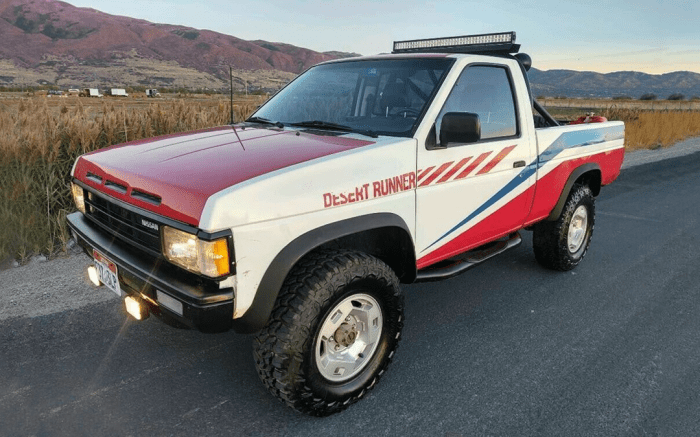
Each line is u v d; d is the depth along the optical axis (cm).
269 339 237
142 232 246
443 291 439
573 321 386
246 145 283
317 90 371
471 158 331
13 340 329
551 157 415
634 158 1430
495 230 376
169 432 249
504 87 371
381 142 284
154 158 271
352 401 270
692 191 947
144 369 303
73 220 311
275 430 253
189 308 218
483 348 342
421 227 306
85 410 263
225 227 214
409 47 469
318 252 257
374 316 276
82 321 357
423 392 289
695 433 258
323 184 246
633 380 305
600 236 627
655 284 467
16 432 244
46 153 593
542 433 255
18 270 449
